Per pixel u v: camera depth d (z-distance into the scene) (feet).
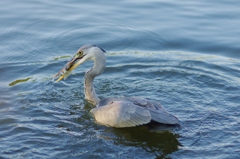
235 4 77.46
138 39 66.90
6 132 43.70
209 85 53.98
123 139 42.98
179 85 54.03
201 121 45.83
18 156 39.65
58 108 49.03
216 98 50.72
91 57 50.57
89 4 77.82
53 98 51.26
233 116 46.80
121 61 60.29
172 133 43.73
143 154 40.57
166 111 44.60
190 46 65.41
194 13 74.38
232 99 50.47
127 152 40.83
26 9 75.41
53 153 40.27
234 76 56.34
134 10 75.61
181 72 57.21
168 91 52.44
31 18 72.28
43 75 56.80
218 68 58.54
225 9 75.61
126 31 69.05
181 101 50.14
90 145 41.75
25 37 66.74
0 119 46.19
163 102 49.93
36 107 49.03
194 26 70.49
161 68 58.34
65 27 69.92
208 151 40.70
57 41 65.92
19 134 43.37
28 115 47.26
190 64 59.62
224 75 56.54
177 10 75.51
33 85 54.08
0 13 73.51
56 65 59.26
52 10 75.36
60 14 74.02
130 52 63.41
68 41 66.08
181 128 44.47
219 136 43.11
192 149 41.11
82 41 66.23
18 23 70.54
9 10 74.79
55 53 62.85
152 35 67.97
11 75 56.54
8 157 39.47
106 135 43.60
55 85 54.24
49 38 66.54
